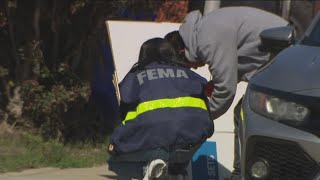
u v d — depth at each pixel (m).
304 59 18.84
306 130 17.02
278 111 17.62
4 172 26.00
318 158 16.75
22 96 30.23
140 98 19.14
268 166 17.67
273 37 20.70
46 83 30.95
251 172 18.03
